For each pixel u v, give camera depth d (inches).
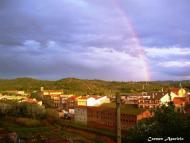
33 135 5428.2
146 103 6013.8
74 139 5012.3
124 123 5374.0
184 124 1239.5
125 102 6993.1
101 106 6884.8
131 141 1375.5
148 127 1337.4
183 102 5487.2
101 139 4936.0
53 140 4936.0
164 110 1363.2
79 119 7386.8
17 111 7854.3
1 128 6146.7
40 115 7736.2
